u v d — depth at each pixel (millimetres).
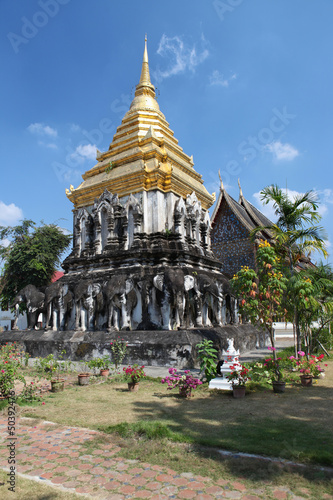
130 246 15391
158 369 11039
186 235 16562
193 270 14984
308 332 13719
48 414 6984
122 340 12445
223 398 8047
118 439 5496
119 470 4527
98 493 3969
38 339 14695
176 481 4195
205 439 5270
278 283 9648
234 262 28734
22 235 26000
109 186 16953
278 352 15312
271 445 5031
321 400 7793
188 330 12125
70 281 15914
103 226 16688
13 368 8398
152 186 15984
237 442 5164
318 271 13188
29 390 8539
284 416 6578
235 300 16969
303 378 9375
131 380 9000
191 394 8375
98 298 14609
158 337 11953
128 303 13750
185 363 11086
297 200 11906
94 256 15898
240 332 15805
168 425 6055
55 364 10820
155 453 4930
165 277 13281
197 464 4578
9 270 25266
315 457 4551
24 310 18984
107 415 6820
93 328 14367
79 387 9492
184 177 17688
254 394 8438
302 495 3818
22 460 4867
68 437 5727
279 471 4312
